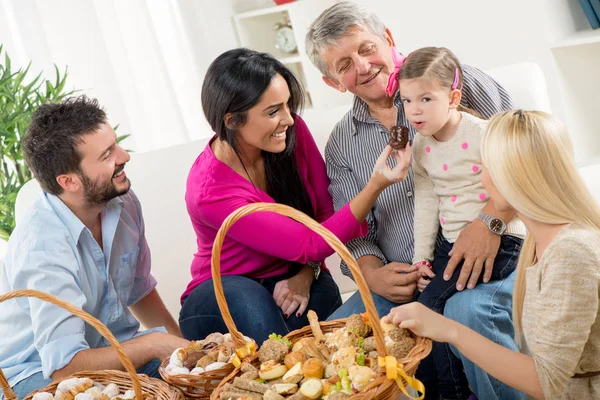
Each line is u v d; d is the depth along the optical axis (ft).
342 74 6.89
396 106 6.98
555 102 9.75
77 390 5.48
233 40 13.42
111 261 7.09
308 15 12.50
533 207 4.71
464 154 6.22
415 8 10.73
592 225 4.69
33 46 12.01
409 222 7.02
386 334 4.97
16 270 6.53
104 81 12.65
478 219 6.16
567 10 9.71
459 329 4.94
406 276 6.60
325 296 7.28
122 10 12.73
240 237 6.89
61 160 6.48
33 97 11.85
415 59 6.10
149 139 13.14
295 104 7.00
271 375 5.02
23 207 7.86
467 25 10.25
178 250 8.08
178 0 12.85
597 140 10.14
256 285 6.89
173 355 5.67
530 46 9.73
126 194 7.36
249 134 6.72
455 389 6.34
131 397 5.37
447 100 6.13
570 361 4.60
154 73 13.03
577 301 4.53
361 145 7.20
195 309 6.97
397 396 4.59
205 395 5.34
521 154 4.68
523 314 4.96
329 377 4.88
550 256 4.65
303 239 6.79
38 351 6.37
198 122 13.33
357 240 7.20
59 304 5.21
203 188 6.95
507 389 5.79
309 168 7.50
